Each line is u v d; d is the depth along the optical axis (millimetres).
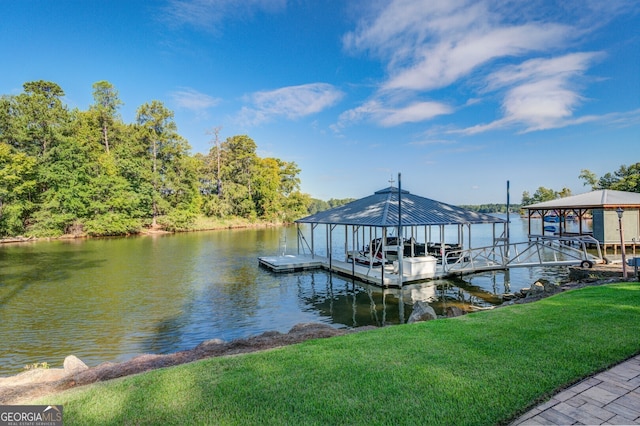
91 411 3141
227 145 61469
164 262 20234
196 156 60125
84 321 9648
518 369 3584
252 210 60500
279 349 4617
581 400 3006
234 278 15648
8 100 37406
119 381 3879
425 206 16812
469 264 15688
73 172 37031
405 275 14164
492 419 2771
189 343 8094
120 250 26016
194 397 3297
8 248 27266
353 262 15219
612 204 17719
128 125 48344
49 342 8156
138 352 7590
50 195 35625
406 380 3438
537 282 11031
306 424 2783
